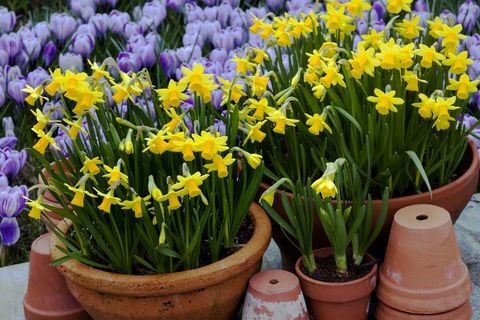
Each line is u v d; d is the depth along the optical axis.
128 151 1.47
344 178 1.58
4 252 2.01
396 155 1.61
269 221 1.62
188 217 1.51
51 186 1.51
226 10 2.48
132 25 2.42
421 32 1.97
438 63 1.62
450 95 1.69
